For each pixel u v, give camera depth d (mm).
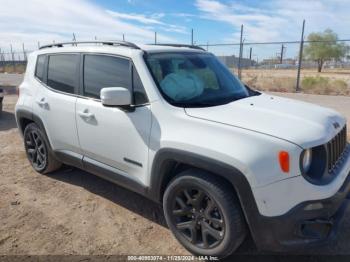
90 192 4352
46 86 4473
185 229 3141
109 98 3174
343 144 3326
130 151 3422
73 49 4145
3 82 21047
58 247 3207
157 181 3203
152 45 3846
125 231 3482
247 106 3221
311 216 2605
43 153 4812
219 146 2725
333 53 49656
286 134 2648
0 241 3289
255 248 3189
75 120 3961
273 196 2564
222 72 4066
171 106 3150
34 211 3869
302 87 17078
